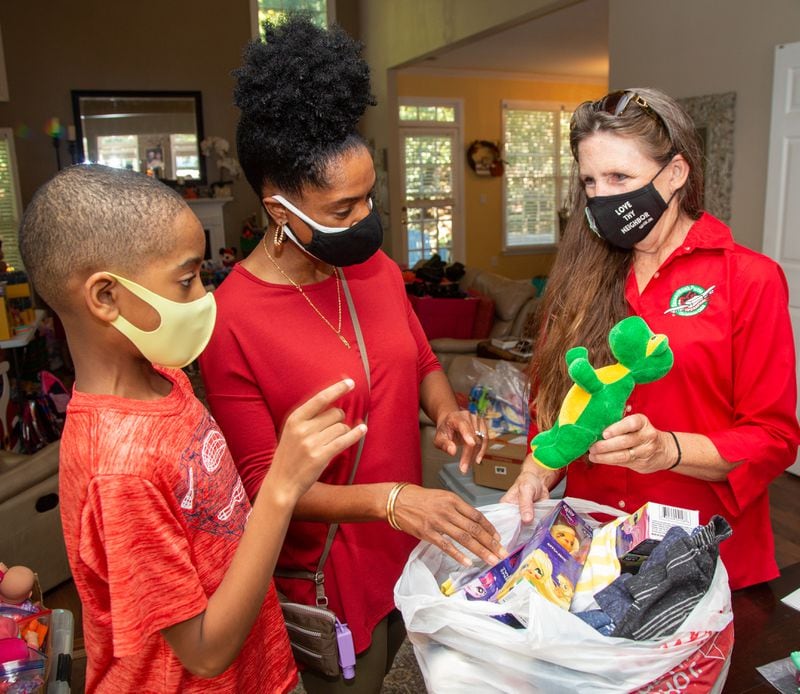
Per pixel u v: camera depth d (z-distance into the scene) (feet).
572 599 2.93
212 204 28.99
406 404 3.99
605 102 3.58
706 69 14.24
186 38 28.40
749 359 3.54
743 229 13.80
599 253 4.02
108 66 27.63
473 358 12.03
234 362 3.64
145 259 2.28
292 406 3.67
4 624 3.76
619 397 2.74
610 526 3.21
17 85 26.63
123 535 2.27
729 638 2.76
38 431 11.63
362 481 3.87
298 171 3.22
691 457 3.29
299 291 3.73
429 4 23.85
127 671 2.71
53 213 2.24
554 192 36.42
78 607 8.39
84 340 2.42
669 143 3.46
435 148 33.78
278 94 3.08
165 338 2.40
